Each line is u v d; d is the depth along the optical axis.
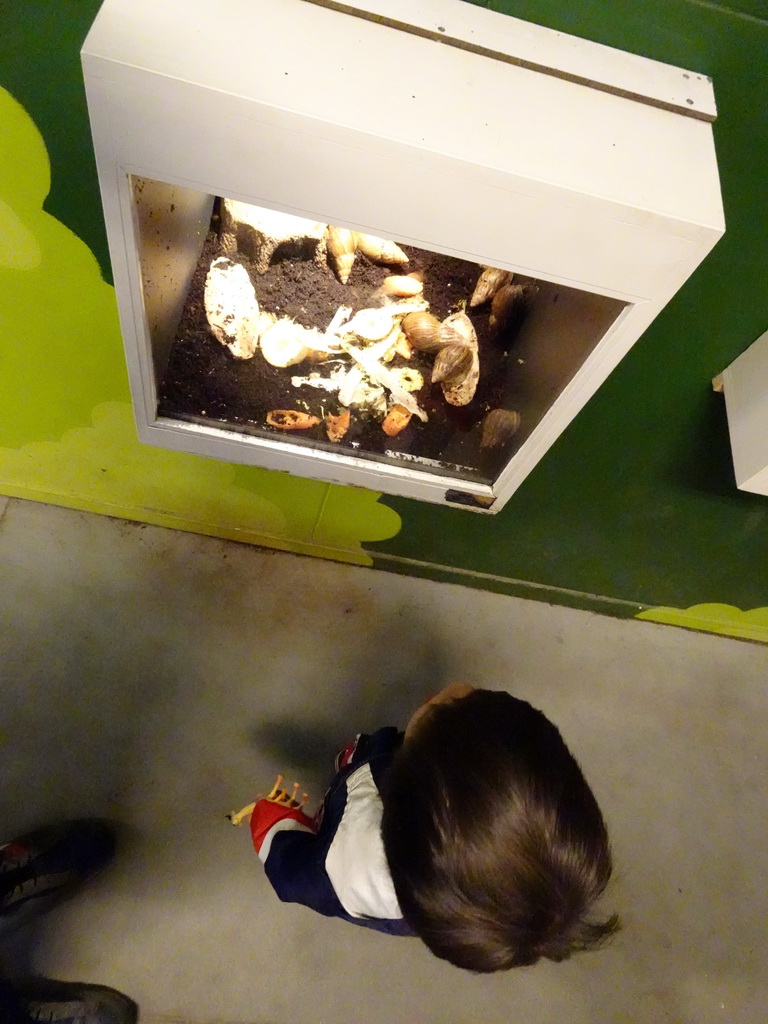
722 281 0.71
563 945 0.60
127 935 1.06
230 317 0.81
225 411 0.88
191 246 0.72
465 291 0.79
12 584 1.22
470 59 0.51
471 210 0.51
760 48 0.52
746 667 1.52
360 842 0.77
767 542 1.18
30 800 1.10
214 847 1.13
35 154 0.66
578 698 1.39
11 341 0.91
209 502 1.24
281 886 0.87
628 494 1.09
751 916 1.28
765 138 0.57
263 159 0.49
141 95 0.46
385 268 0.77
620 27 0.52
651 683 1.45
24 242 0.75
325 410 0.89
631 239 0.52
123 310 0.66
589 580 1.37
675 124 0.54
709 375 0.84
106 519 1.31
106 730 1.16
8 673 1.16
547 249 0.54
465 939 0.58
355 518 1.24
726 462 0.99
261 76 0.46
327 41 0.48
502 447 0.87
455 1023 1.10
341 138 0.47
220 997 1.05
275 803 1.01
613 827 1.29
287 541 1.33
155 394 0.82
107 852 1.07
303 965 1.09
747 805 1.38
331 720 1.25
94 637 1.21
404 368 0.85
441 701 0.77
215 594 1.30
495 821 0.57
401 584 1.40
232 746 1.20
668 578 1.33
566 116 0.51
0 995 0.97
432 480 0.91
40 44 0.56
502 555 1.31
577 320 0.66
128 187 0.54
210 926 1.08
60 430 1.09
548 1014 1.13
